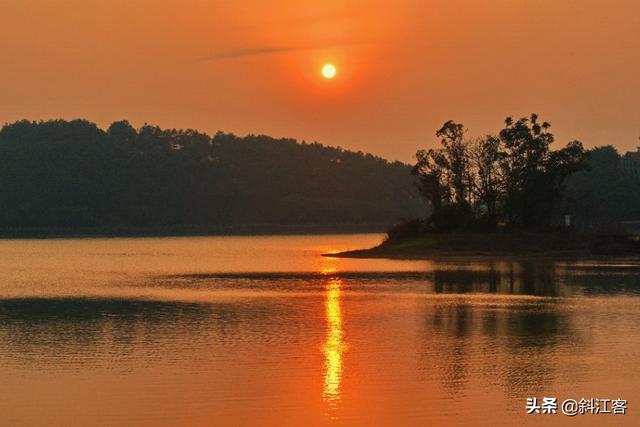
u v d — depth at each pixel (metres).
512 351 42.81
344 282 81.38
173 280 89.06
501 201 134.25
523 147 132.50
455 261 111.69
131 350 43.50
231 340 46.22
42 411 32.28
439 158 135.00
